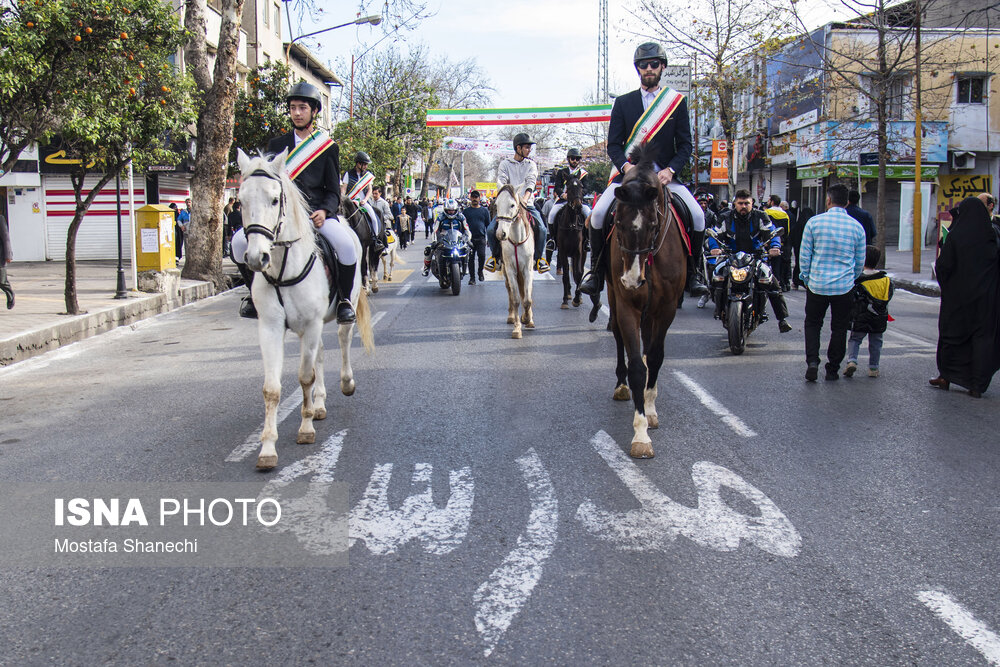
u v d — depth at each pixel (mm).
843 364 10016
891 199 32844
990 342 8172
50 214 28453
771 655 3475
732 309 10445
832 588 4086
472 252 20594
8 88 10719
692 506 5195
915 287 19359
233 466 6148
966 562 4391
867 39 30812
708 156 43906
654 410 7117
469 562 4410
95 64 12414
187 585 4195
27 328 11836
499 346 11305
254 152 24734
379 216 17922
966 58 31125
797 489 5516
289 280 6219
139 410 8047
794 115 35281
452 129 69250
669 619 3779
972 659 3449
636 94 7898
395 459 6227
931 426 7156
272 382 6141
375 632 3695
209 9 32406
